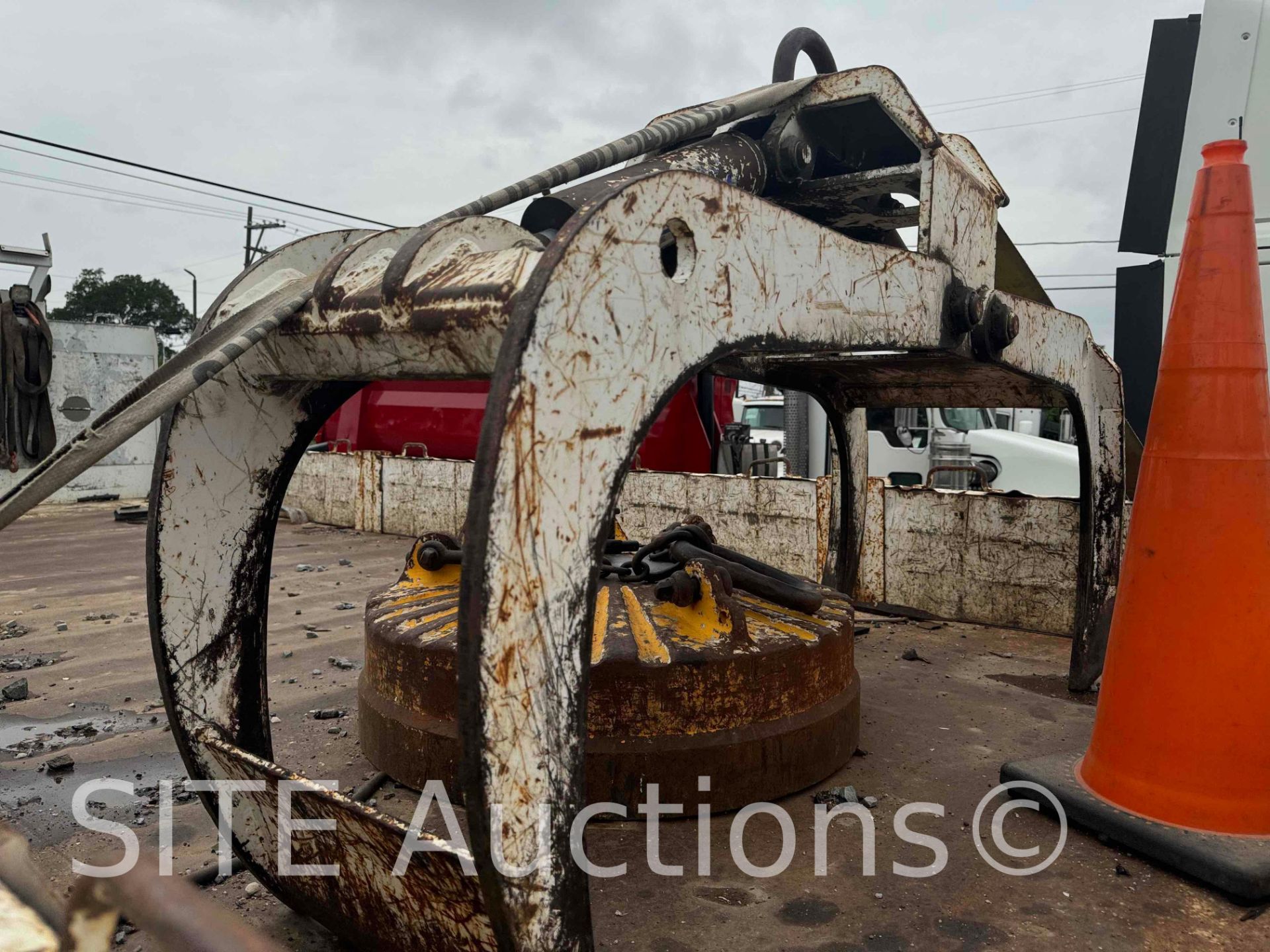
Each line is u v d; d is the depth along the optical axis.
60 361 11.79
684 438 7.93
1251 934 1.94
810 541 5.61
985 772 2.82
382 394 10.05
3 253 7.17
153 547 1.90
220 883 2.15
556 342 1.29
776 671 2.56
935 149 2.56
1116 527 3.76
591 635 1.40
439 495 8.12
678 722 2.44
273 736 3.15
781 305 1.82
